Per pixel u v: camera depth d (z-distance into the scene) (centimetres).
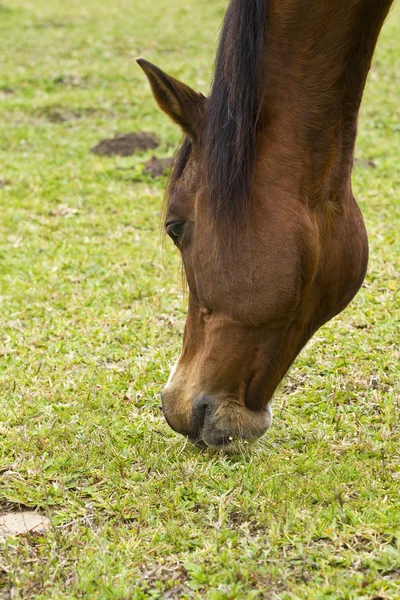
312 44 416
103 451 518
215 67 430
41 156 1380
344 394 588
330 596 358
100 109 1691
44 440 532
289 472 477
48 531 436
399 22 2505
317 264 434
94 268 893
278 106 423
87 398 592
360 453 506
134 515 446
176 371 479
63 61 2092
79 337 714
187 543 413
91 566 396
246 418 453
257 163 423
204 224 431
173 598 377
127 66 2017
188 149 449
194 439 473
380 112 1619
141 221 1060
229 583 380
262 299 425
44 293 825
